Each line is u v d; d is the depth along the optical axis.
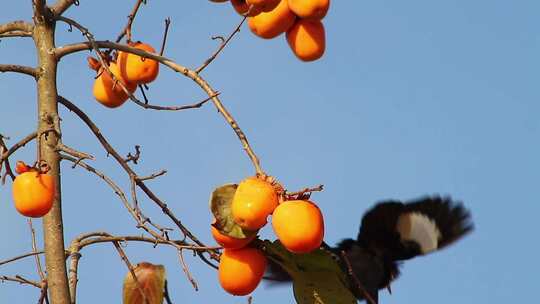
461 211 11.32
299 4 10.76
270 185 10.06
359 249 11.31
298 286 10.46
